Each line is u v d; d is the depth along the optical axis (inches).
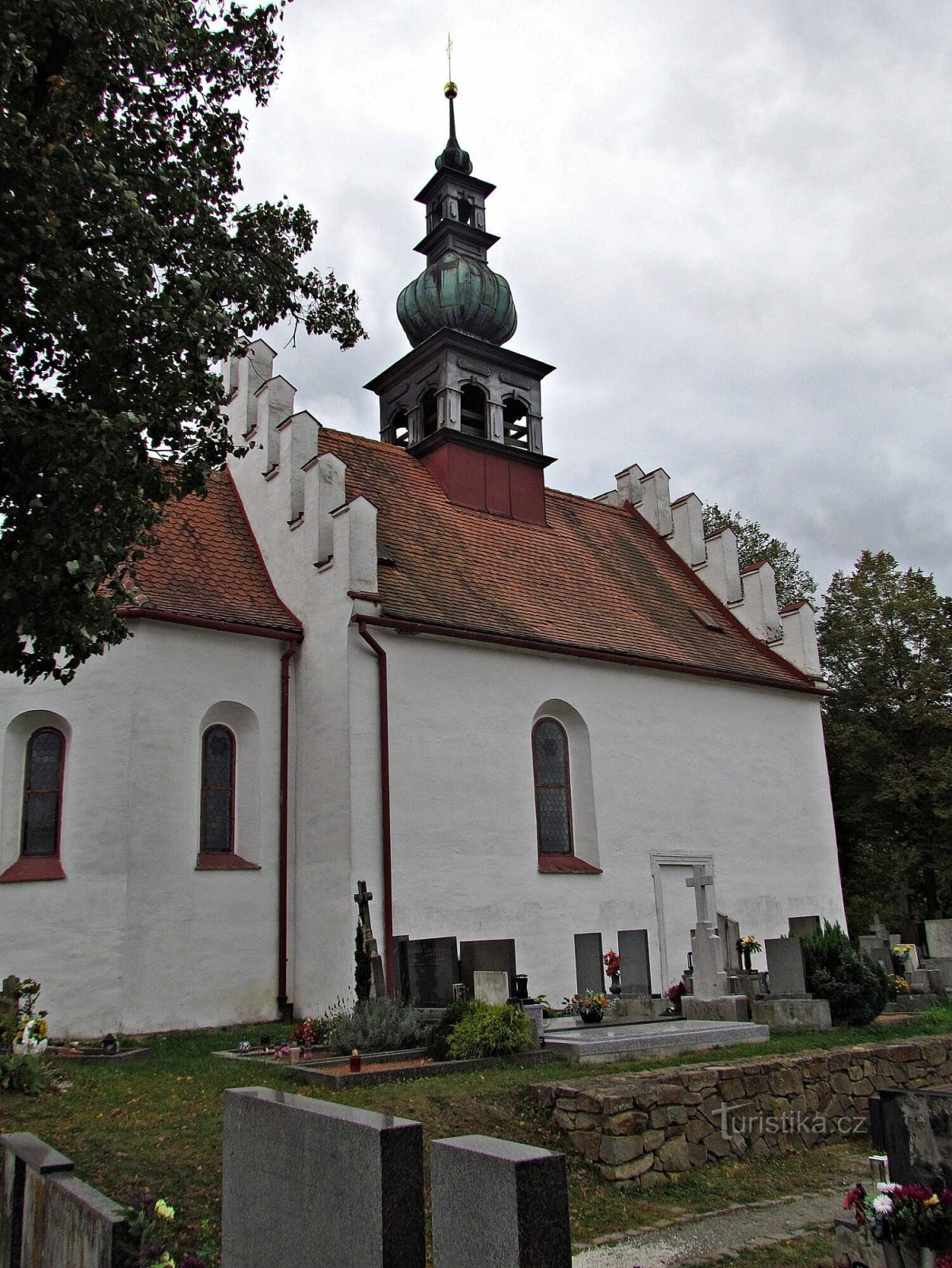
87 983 639.8
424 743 749.9
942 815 1172.5
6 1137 292.8
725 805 943.7
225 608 753.0
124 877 654.5
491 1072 469.4
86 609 359.9
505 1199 176.4
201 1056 554.9
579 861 832.9
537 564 974.4
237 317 473.1
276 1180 228.4
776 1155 418.6
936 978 775.1
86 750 679.1
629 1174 371.9
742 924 924.0
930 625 1296.8
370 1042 512.1
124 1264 215.9
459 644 792.9
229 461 899.4
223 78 470.0
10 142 346.6
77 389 390.6
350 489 893.8
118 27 390.6
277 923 719.7
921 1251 238.5
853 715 1307.8
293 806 747.4
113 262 383.2
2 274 352.5
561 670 857.5
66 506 351.6
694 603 1101.1
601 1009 597.0
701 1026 564.4
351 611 730.2
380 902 694.5
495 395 1021.2
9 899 653.9
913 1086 487.2
